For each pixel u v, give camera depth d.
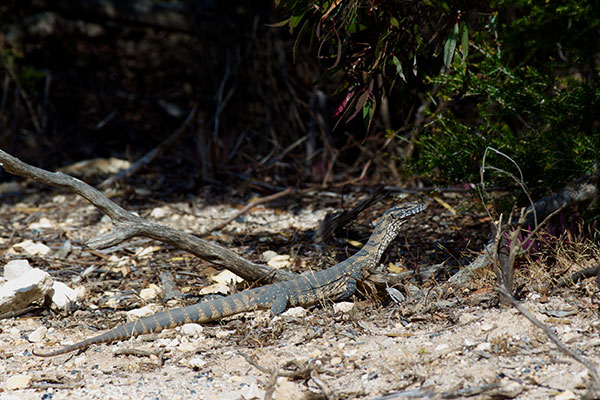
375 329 7.78
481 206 12.03
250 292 8.74
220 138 19.73
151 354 7.52
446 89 11.00
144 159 17.97
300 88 19.92
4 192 17.61
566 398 5.57
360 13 8.34
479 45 10.91
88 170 19.12
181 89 23.09
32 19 23.22
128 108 22.88
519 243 8.45
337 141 19.48
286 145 20.14
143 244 12.61
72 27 23.33
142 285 10.48
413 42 8.66
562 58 12.11
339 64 8.64
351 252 11.61
